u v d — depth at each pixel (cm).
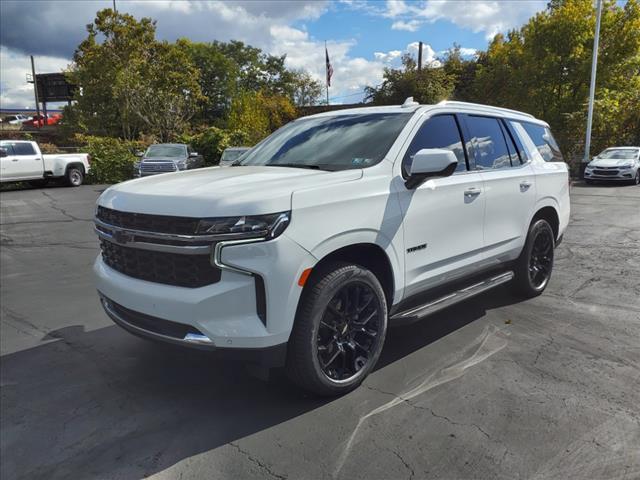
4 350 407
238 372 360
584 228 972
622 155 1991
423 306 377
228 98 6331
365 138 375
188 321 273
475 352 389
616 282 587
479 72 3058
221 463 257
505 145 477
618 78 2572
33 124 5419
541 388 330
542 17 2638
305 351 294
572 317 467
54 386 345
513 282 514
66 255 778
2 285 604
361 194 316
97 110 3550
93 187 2050
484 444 269
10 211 1305
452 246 391
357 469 250
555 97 2680
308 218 285
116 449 271
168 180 332
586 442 270
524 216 482
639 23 2409
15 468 257
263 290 272
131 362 382
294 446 270
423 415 299
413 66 3155
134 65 3356
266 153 421
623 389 328
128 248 306
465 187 398
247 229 264
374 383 340
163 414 306
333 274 301
